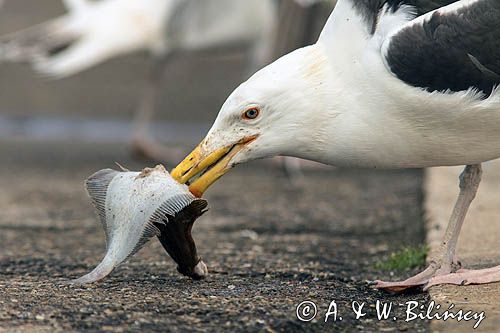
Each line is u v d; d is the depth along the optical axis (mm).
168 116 29625
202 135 27062
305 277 10281
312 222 14711
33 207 16312
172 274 10289
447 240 9758
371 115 8898
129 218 8930
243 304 8891
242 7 22031
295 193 17891
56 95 30297
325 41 9102
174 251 9562
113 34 22344
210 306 8789
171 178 9062
